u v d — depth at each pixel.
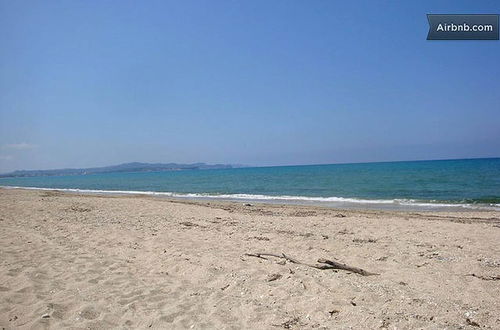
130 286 5.78
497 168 62.19
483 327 4.25
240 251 8.07
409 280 6.07
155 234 10.16
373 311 4.66
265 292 5.51
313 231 10.84
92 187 50.81
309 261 7.27
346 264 7.06
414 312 4.62
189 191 36.50
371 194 26.94
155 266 6.96
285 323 4.48
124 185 54.59
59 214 14.34
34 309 4.84
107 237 9.68
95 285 5.80
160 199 23.48
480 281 5.98
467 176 43.03
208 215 14.78
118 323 4.54
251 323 4.51
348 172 71.38
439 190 28.03
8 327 4.39
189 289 5.70
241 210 16.80
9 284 5.77
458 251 8.16
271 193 30.98
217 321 4.55
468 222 12.86
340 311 4.74
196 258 7.39
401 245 8.83
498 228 11.19
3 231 10.39
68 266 6.80
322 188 34.44
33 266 6.73
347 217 14.17
